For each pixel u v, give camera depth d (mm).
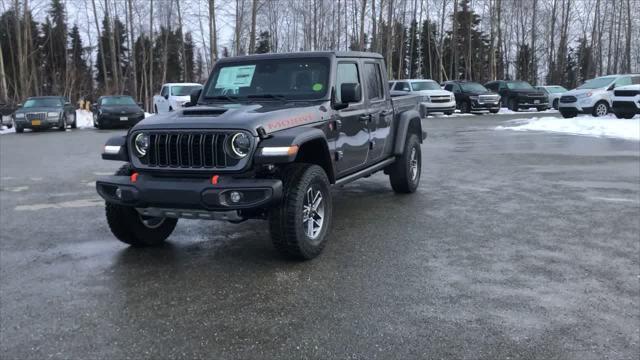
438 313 3818
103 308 3965
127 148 5035
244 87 6145
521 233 5961
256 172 4770
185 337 3479
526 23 57406
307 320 3719
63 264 5031
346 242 5680
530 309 3887
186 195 4578
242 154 4594
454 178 9742
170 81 70312
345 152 6012
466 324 3637
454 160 12141
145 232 5504
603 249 5340
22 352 3283
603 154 12609
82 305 4023
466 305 3959
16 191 8883
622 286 4336
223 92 6219
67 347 3348
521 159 12062
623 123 18875
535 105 32625
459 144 15414
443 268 4797
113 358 3205
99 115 24156
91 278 4637
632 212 6898
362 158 6566
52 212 7305
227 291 4293
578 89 24438
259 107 5336
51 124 22562
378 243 5625
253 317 3779
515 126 21391
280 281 4508
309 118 5277
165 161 4805
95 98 55375
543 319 3717
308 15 48781
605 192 8203
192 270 4832
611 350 3277
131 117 24328
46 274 4750
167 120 4941
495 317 3748
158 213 4867
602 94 23406
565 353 3240
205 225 6582
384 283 4434
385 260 5047
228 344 3375
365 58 6844
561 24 52938
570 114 24859
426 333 3502
